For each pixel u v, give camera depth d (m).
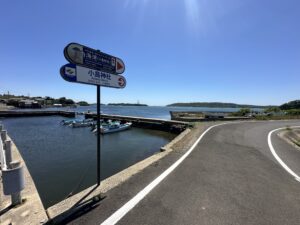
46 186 8.78
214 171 5.66
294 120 27.53
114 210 3.42
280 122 23.78
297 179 5.17
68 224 3.01
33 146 17.08
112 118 37.22
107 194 4.02
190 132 14.34
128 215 3.28
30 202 3.71
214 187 4.51
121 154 14.29
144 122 29.86
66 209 3.41
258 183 4.82
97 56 4.24
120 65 4.99
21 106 98.00
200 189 4.38
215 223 3.13
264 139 11.64
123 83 5.13
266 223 3.17
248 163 6.59
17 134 23.64
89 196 3.91
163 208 3.54
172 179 4.95
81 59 3.86
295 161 7.02
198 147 9.05
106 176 10.01
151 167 5.93
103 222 3.07
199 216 3.31
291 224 3.16
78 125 30.55
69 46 3.59
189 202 3.78
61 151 15.26
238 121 24.66
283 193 4.28
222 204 3.73
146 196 3.97
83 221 3.09
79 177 9.86
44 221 3.08
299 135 14.33
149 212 3.39
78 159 13.04
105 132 23.70
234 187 4.54
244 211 3.50
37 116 53.56
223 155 7.61
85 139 20.48
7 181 3.42
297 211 3.55
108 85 4.59
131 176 5.10
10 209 3.46
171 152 8.03
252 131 14.99
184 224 3.08
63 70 3.52
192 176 5.20
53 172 10.63
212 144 9.81
